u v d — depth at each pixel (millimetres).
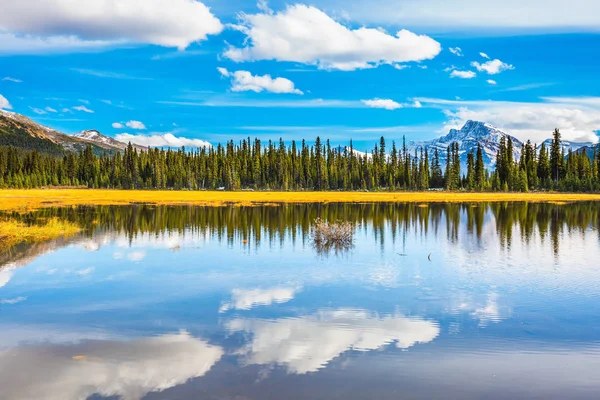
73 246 25703
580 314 13227
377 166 144750
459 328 11953
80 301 14344
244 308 13602
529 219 43844
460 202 75188
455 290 15977
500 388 8594
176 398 7980
